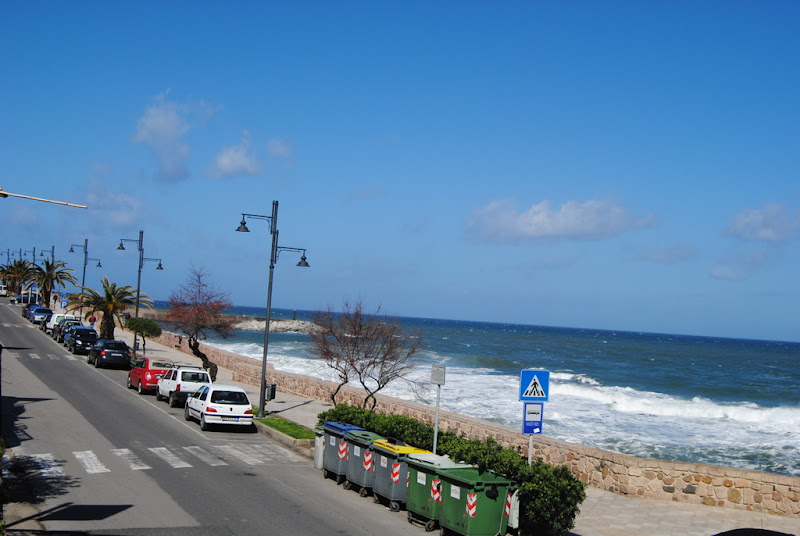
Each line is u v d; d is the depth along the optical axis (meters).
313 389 30.72
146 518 11.51
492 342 123.12
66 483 13.58
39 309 62.47
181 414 24.58
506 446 19.19
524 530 11.95
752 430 30.47
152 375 28.81
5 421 19.97
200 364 42.44
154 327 42.94
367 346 25.02
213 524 11.43
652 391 51.91
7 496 12.39
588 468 17.02
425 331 151.00
